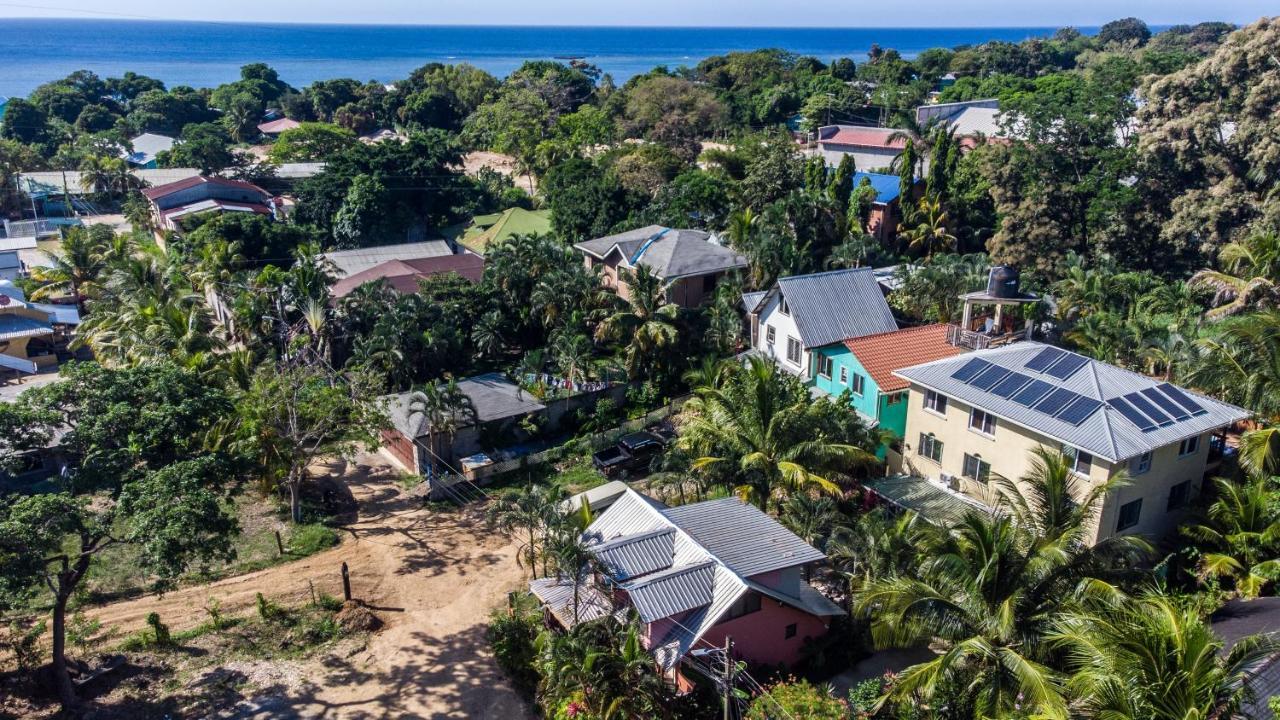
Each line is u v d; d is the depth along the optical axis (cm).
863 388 4297
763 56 16225
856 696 2666
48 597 3450
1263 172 5684
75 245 7444
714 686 2656
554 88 15462
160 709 2847
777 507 3644
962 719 2347
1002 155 6888
